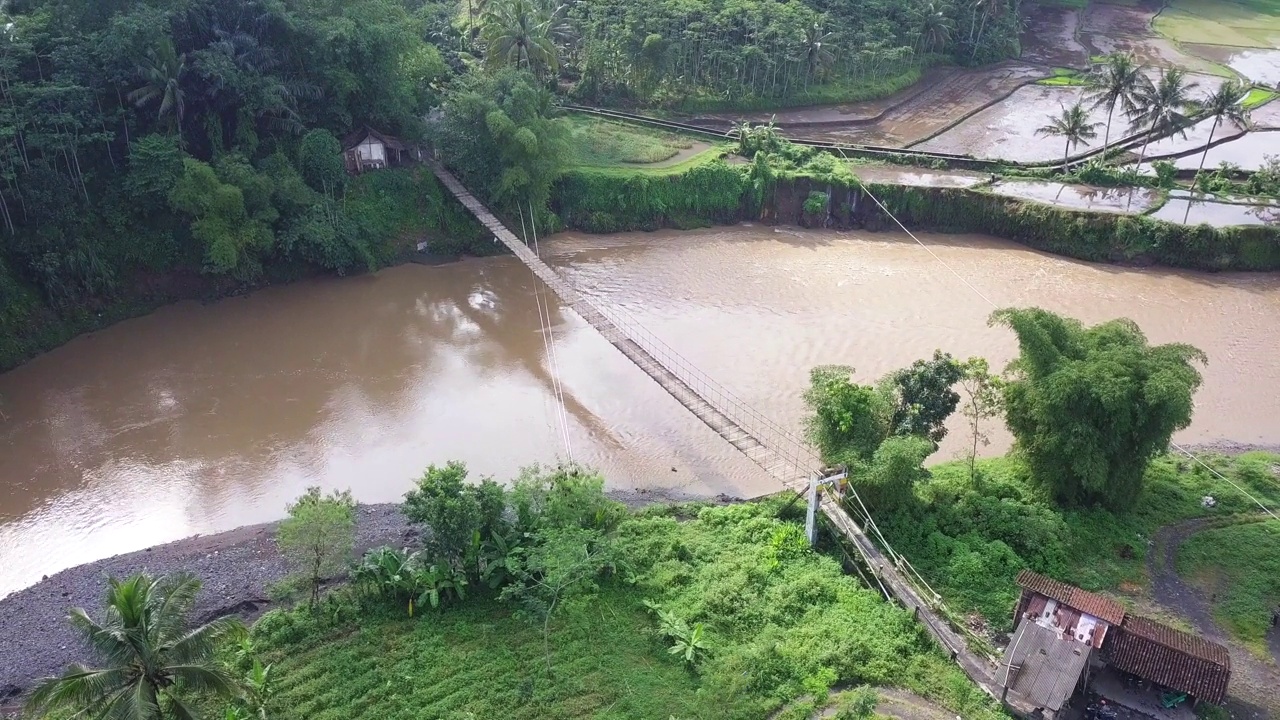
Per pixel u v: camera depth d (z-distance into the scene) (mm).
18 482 45750
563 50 92500
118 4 59969
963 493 42844
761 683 32344
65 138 56062
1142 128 89125
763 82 92188
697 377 54062
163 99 58938
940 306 62812
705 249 72125
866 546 38188
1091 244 70125
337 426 50500
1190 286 66438
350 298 64250
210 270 61219
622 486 45844
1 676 33188
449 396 53375
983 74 108750
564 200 74500
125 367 55406
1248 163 83062
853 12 100125
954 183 76188
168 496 45062
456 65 85438
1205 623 36781
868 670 32969
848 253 71375
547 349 58375
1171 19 133875
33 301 56531
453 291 65750
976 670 32688
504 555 37000
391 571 36156
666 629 34406
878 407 42031
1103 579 38906
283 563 38875
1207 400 53531
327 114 68188
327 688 32281
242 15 63000
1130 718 31859
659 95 91250
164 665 26328
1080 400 40125
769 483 46438
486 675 32969
